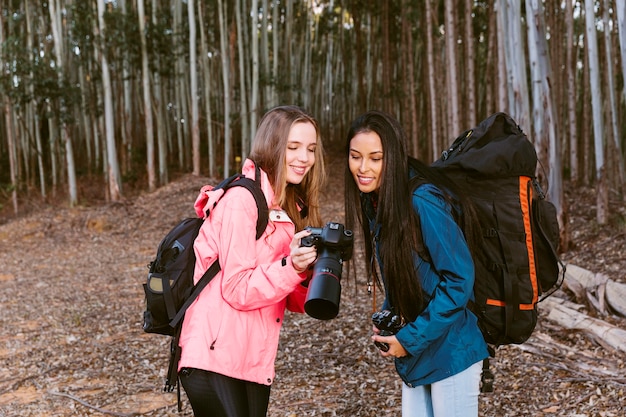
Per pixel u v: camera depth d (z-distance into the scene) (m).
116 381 4.56
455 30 12.22
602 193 8.80
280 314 2.14
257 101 21.94
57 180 23.55
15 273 10.32
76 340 5.83
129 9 20.17
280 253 2.11
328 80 32.94
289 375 4.36
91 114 21.38
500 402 3.54
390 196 1.86
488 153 1.86
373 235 2.07
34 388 4.54
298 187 2.28
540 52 7.30
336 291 1.75
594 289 5.41
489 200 1.87
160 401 4.08
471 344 1.91
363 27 31.95
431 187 1.84
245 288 1.93
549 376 3.84
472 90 13.98
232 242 1.94
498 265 1.88
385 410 3.57
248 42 25.17
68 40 22.53
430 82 15.63
